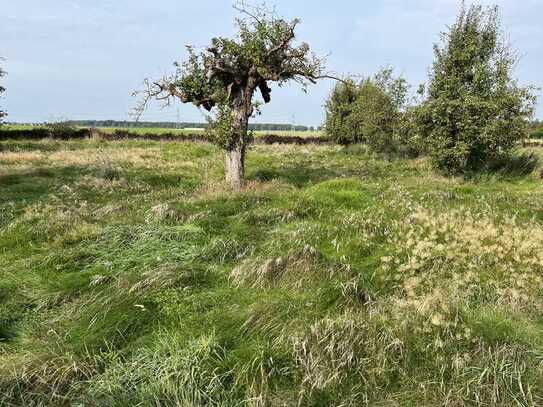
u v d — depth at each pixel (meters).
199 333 4.82
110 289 5.74
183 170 16.23
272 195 10.77
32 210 9.70
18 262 7.07
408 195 10.78
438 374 4.34
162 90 12.66
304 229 7.88
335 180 11.66
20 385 4.21
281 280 5.93
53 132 32.78
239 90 12.43
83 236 7.74
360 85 23.02
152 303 5.38
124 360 4.58
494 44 15.63
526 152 17.23
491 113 14.72
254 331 4.86
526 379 4.25
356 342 4.54
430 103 15.56
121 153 21.27
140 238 7.61
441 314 4.84
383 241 7.49
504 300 5.57
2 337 5.11
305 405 4.06
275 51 12.06
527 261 6.38
